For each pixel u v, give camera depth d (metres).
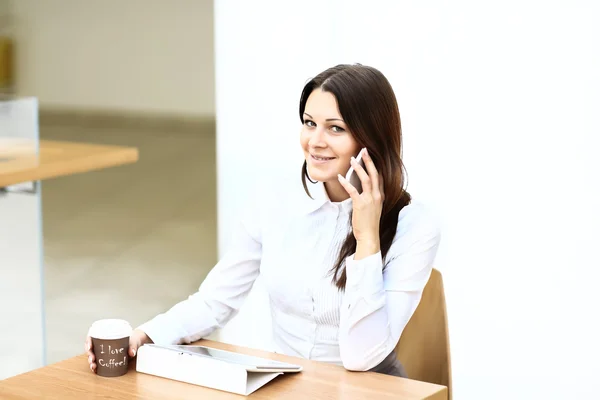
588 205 2.40
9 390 1.34
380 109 1.58
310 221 1.69
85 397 1.32
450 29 2.54
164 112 9.12
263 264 1.71
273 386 1.37
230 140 2.88
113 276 4.11
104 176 6.34
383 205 1.62
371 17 2.64
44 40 9.38
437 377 1.76
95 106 9.36
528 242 2.50
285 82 2.76
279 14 2.74
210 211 5.39
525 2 2.42
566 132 2.41
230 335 2.90
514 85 2.47
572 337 2.46
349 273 1.52
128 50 9.12
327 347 1.67
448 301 2.63
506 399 2.56
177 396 1.32
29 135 2.62
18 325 2.59
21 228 2.57
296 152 2.78
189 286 3.98
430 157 2.62
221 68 2.86
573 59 2.38
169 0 8.87
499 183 2.52
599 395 2.43
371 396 1.32
